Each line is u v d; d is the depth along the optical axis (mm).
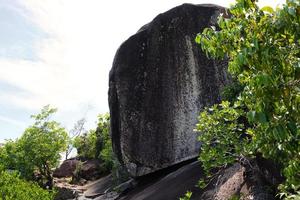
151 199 12875
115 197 17844
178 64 15539
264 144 4277
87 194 22703
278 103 3518
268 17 3584
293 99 3484
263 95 3434
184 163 14844
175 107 15195
